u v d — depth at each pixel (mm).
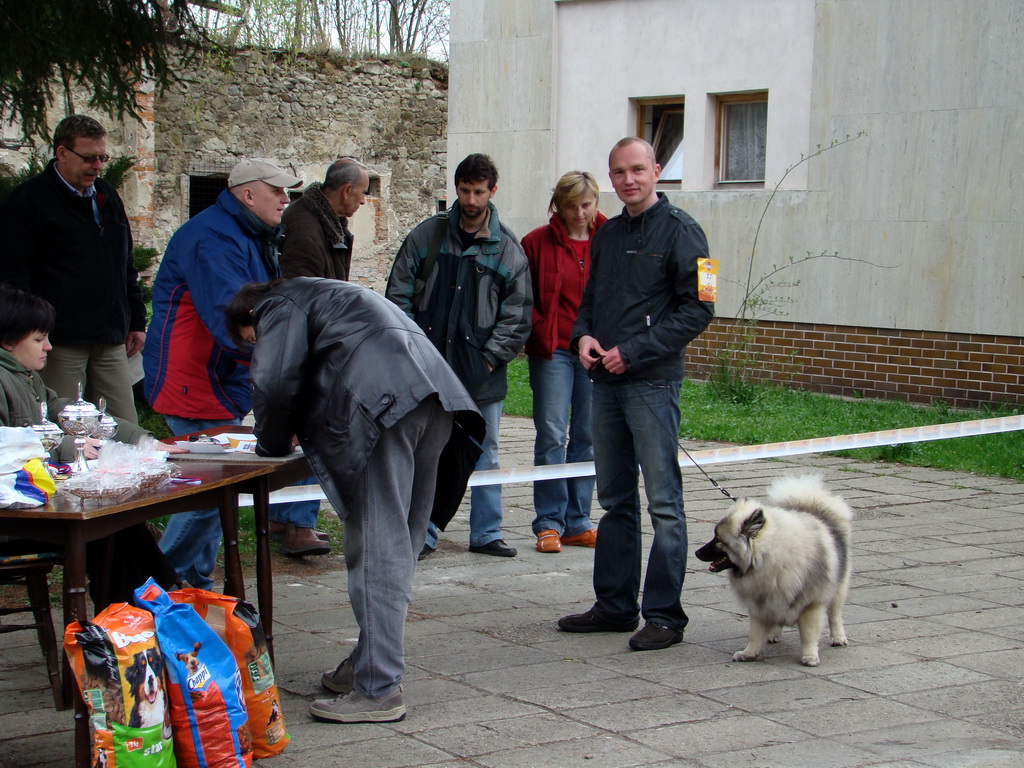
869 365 12891
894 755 3686
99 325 6121
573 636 5156
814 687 4422
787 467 9734
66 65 6594
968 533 7383
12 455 3316
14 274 5801
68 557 3256
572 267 6832
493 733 3889
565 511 7004
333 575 6195
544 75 15133
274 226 5414
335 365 3838
